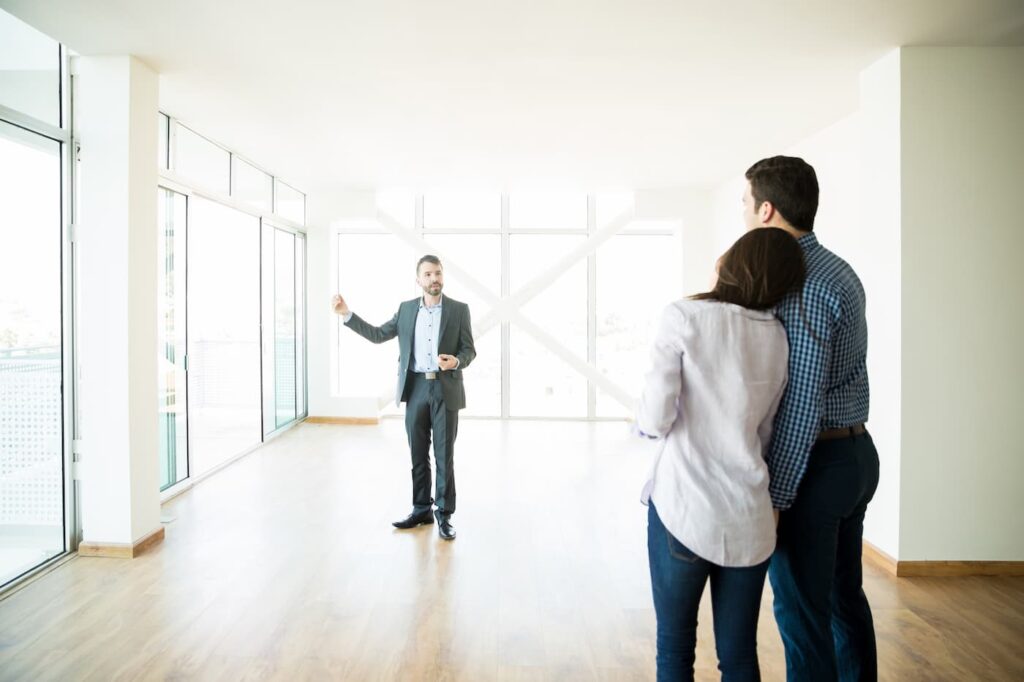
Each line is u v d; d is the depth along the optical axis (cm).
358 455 568
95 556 324
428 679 215
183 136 458
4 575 289
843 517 150
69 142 323
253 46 321
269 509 408
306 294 732
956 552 315
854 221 428
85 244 325
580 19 291
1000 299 313
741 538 134
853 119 429
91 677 214
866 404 154
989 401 313
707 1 273
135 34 304
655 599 148
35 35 303
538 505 421
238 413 561
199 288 476
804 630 149
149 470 341
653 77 364
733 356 136
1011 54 311
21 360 296
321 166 594
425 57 336
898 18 285
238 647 235
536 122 453
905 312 314
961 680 217
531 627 253
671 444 143
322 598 277
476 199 764
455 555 330
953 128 313
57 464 323
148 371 341
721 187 677
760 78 365
